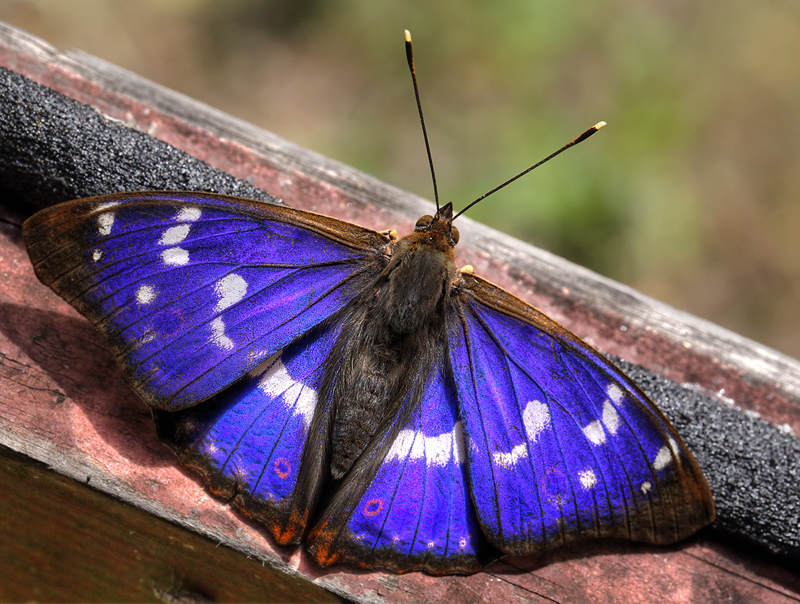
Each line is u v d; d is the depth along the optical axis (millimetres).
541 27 409
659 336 257
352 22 427
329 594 238
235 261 238
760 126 403
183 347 236
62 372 242
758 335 379
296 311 241
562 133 384
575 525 237
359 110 409
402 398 242
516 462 238
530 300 258
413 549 237
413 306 242
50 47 259
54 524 243
